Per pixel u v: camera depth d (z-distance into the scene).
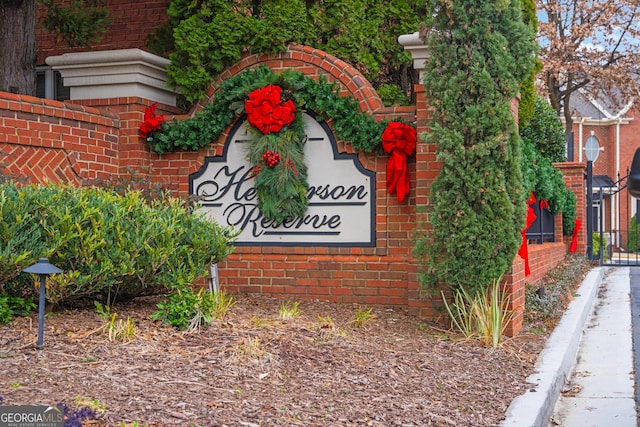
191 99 9.56
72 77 9.67
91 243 6.12
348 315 8.39
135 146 9.48
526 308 9.48
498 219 7.74
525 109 12.44
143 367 5.23
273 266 9.31
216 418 4.36
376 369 6.05
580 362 8.16
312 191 9.20
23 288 6.27
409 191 8.82
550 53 29.38
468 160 7.71
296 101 9.13
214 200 9.51
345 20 10.37
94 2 11.06
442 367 6.49
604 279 17.58
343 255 9.10
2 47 9.53
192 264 6.88
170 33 10.90
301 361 5.92
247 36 9.37
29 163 8.30
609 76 29.30
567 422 5.88
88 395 4.50
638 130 40.59
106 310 6.82
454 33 7.84
